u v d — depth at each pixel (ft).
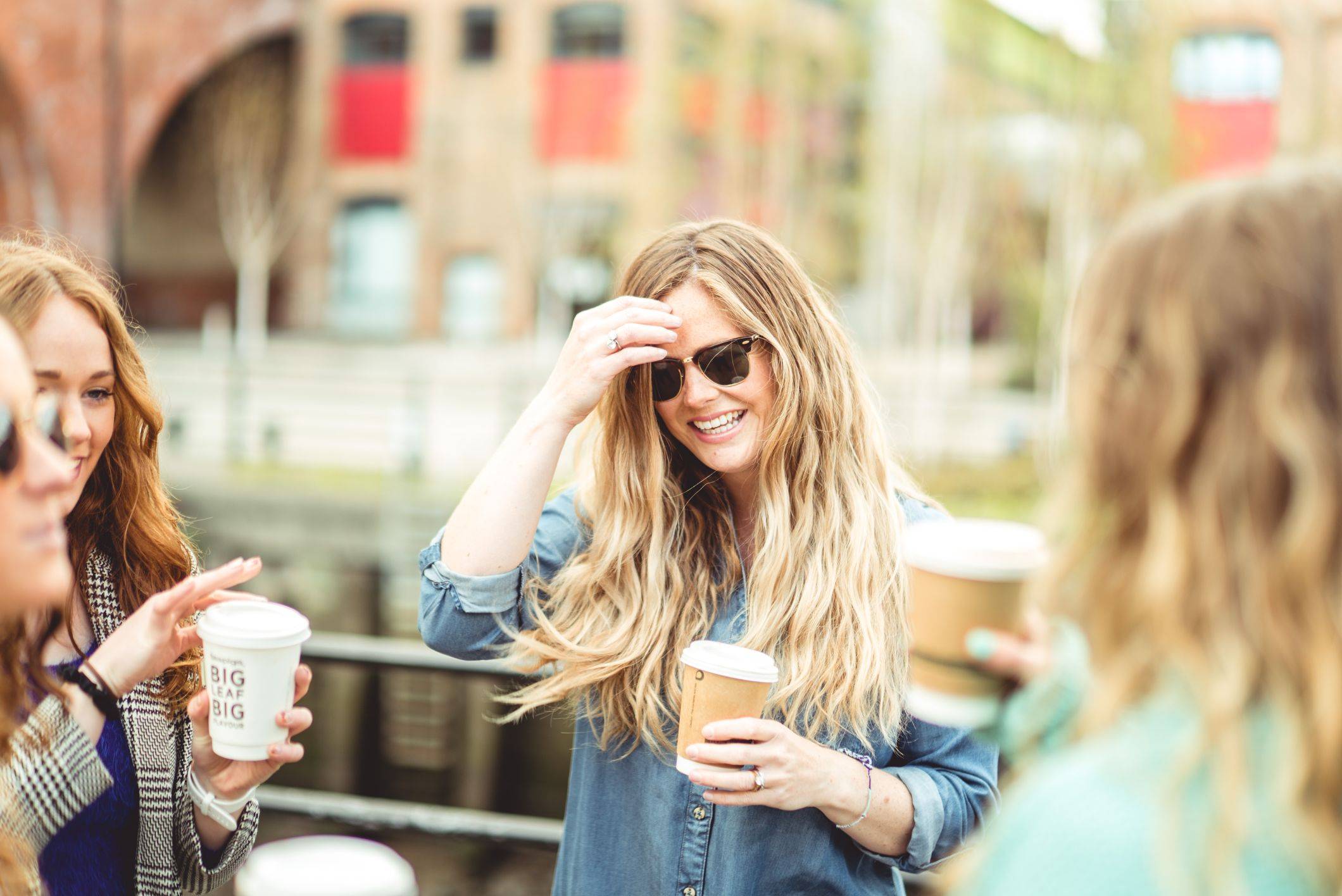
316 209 85.20
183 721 5.48
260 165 84.38
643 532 5.79
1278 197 2.87
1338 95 53.16
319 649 8.38
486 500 5.60
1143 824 2.75
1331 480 2.66
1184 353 2.84
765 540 5.62
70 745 4.51
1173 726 2.86
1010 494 40.11
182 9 77.10
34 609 4.49
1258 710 2.76
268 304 88.69
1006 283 60.54
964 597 3.71
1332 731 2.59
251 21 79.82
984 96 59.77
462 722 26.23
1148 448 2.90
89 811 4.88
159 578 5.70
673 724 5.58
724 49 65.00
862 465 5.80
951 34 59.16
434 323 82.53
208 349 77.25
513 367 71.46
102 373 5.16
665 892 5.44
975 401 53.88
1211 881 2.65
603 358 5.49
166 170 86.99
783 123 64.39
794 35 63.67
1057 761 3.06
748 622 5.61
